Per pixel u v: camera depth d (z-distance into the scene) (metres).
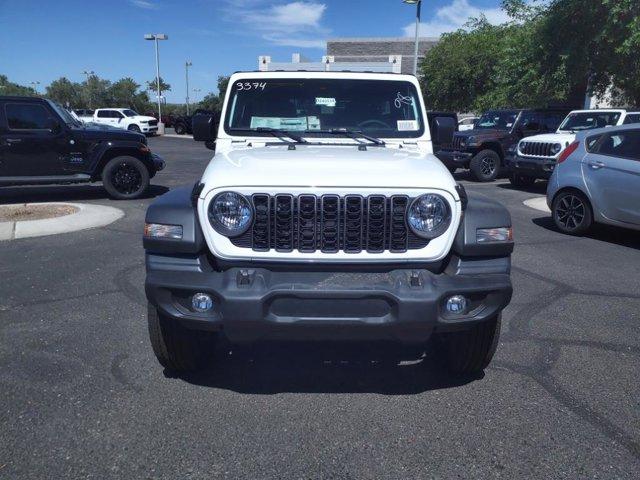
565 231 8.50
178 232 3.25
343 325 3.10
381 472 2.85
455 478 2.80
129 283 5.77
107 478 2.77
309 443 3.09
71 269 6.26
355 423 3.29
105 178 11.16
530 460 2.94
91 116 38.91
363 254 3.20
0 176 10.33
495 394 3.62
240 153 3.88
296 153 3.82
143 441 3.08
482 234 3.26
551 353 4.21
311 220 3.19
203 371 3.92
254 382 3.78
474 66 25.03
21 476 2.77
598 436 3.15
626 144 7.76
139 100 68.06
